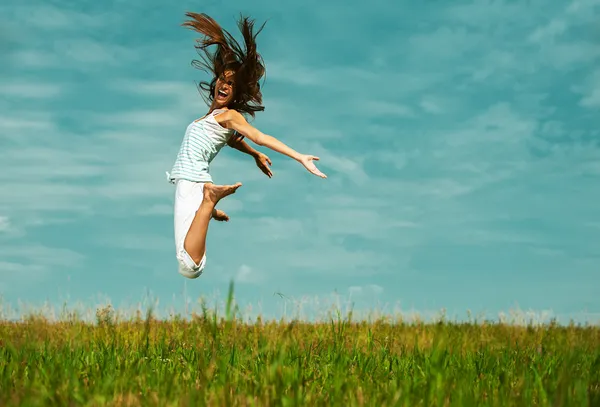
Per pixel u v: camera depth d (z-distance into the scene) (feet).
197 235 20.13
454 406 12.82
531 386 14.96
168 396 13.46
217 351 17.79
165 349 19.79
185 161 21.01
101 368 16.10
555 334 29.53
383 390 14.15
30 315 29.19
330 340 21.80
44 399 13.11
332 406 13.12
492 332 30.07
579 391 12.97
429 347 20.58
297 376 14.30
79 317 29.19
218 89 22.21
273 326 27.04
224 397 13.34
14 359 17.01
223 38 21.97
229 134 21.53
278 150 19.57
